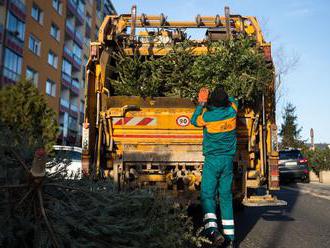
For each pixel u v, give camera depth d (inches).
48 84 1441.9
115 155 266.1
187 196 244.4
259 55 271.6
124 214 153.1
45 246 126.9
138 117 264.5
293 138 1695.4
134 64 287.7
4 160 141.9
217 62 274.1
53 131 733.3
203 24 343.3
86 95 269.0
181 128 262.8
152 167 255.6
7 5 1124.5
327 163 866.1
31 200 134.0
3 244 129.3
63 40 1571.1
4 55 1109.7
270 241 229.3
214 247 192.2
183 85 285.4
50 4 1440.7
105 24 303.3
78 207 135.3
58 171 152.9
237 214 329.7
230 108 201.9
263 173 270.7
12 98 711.1
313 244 222.1
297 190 586.6
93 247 134.1
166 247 153.9
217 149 197.6
